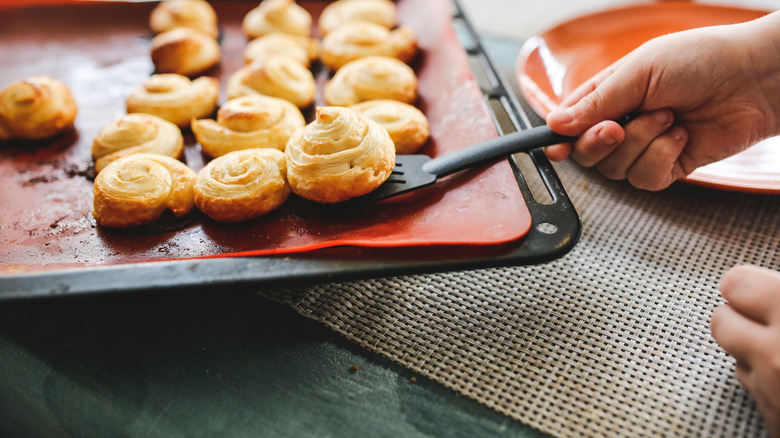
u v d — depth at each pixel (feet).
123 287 1.12
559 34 1.81
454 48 1.70
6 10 1.99
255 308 1.31
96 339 1.28
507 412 1.16
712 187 1.38
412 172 1.37
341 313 1.30
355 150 1.33
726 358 1.20
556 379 1.19
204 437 1.15
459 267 1.16
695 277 1.33
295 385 1.20
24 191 1.52
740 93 1.33
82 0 2.03
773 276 1.10
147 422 1.17
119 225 1.39
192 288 1.13
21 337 1.28
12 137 1.65
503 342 1.25
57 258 1.35
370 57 1.75
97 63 1.92
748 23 1.32
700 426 1.13
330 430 1.15
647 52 1.34
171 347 1.26
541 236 1.19
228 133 1.54
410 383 1.20
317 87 1.82
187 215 1.42
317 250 1.19
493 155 1.33
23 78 1.86
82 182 1.54
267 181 1.38
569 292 1.32
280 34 1.92
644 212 1.46
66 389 1.21
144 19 2.06
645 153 1.38
